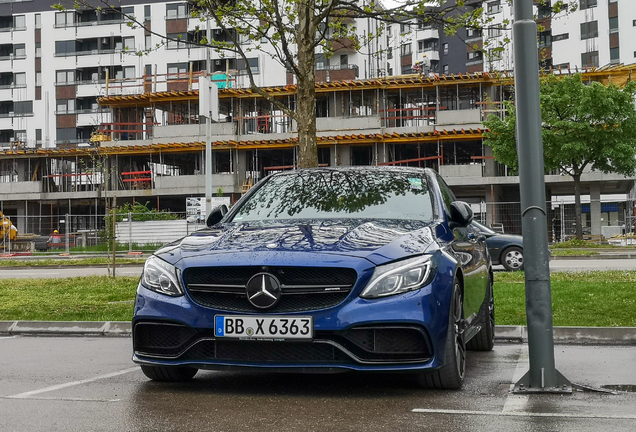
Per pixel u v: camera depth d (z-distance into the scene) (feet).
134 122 165.27
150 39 209.97
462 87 143.95
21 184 164.66
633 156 108.06
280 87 150.10
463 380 16.22
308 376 16.88
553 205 145.48
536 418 12.38
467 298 16.92
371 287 13.88
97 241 105.60
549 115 107.96
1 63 221.25
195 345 14.48
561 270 54.85
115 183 159.02
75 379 17.02
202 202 99.25
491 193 137.69
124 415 12.74
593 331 24.04
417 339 13.89
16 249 112.68
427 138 141.18
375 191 18.30
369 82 144.77
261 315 13.96
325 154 150.51
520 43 16.01
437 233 15.98
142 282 15.30
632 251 87.71
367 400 14.01
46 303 35.22
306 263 13.98
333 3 39.01
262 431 11.48
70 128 216.54
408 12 39.24
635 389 15.29
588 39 215.92
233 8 39.58
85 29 216.33
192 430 11.57
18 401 14.12
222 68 202.28
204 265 14.46
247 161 154.30
